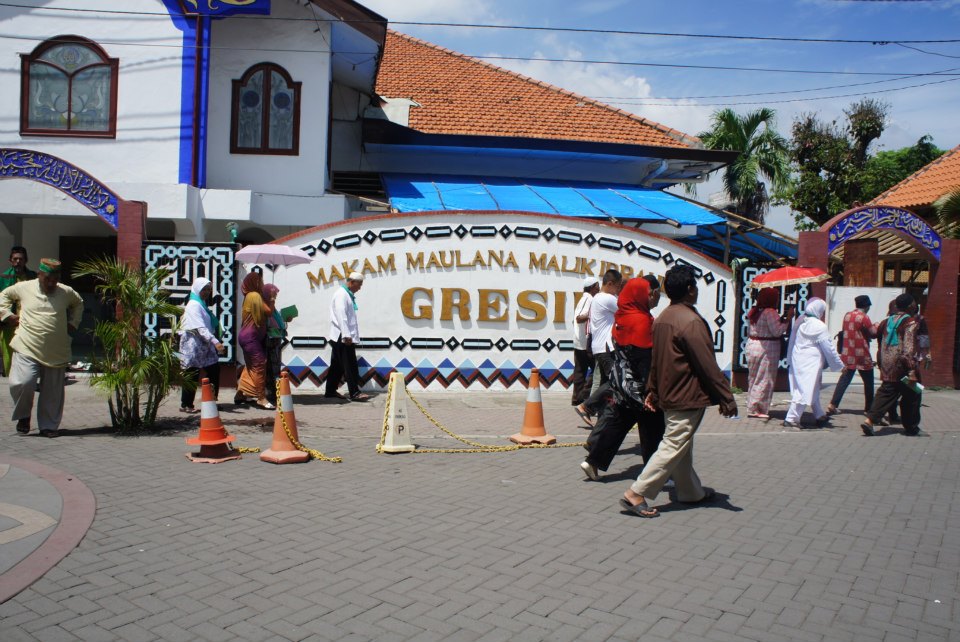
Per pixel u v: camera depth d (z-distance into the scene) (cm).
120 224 1137
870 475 751
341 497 632
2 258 1542
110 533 533
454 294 1191
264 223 1417
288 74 1424
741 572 487
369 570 477
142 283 871
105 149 1338
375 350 1174
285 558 494
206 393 752
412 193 1476
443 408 1081
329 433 895
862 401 1260
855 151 2911
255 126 1430
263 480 679
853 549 534
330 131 1552
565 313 1218
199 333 960
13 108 1338
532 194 1539
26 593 432
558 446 847
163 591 439
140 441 821
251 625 399
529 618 414
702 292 1262
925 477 747
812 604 440
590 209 1445
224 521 564
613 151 1670
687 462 623
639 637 395
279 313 1066
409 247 1180
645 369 680
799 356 1005
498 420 1004
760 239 1728
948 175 2131
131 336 859
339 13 1395
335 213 1424
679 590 456
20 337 809
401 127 1583
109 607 417
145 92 1338
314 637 387
